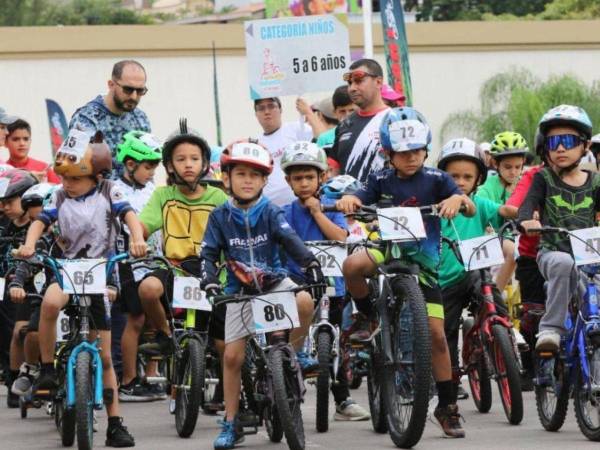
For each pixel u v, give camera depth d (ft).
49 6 295.28
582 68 145.07
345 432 42.80
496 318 44.34
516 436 41.19
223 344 42.80
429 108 141.49
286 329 38.34
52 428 46.29
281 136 63.26
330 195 45.34
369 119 54.54
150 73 131.03
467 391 53.78
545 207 42.19
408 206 40.22
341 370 44.91
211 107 132.77
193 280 43.75
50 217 41.01
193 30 132.16
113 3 320.91
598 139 55.16
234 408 40.06
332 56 66.74
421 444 39.73
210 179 48.55
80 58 128.16
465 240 43.19
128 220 40.47
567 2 248.32
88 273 39.29
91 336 40.55
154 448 40.70
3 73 126.52
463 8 252.21
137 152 52.39
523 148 55.21
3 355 54.39
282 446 40.22
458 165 45.78
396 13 79.36
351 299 44.60
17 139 69.41
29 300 48.55
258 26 66.49
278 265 39.65
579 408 39.93
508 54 143.43
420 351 37.04
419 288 37.99
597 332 38.81
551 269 40.81
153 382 51.80
